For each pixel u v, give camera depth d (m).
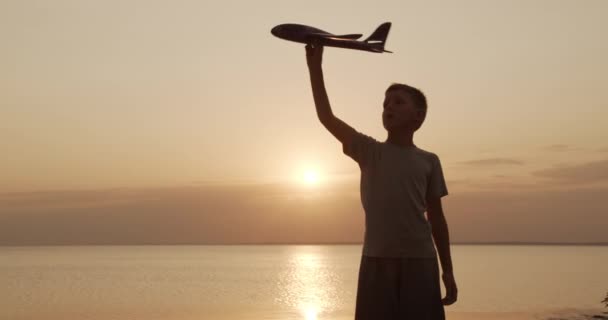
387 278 4.09
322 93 4.21
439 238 4.47
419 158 4.29
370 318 4.09
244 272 174.12
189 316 55.56
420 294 4.09
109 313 59.16
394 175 4.16
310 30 4.24
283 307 65.50
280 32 4.19
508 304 66.81
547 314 54.31
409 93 4.28
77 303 71.88
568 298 75.81
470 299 74.88
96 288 103.06
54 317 55.22
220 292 92.25
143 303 71.81
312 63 4.23
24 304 70.56
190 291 95.31
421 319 4.08
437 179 4.40
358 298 4.18
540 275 147.38
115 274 160.88
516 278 132.38
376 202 4.16
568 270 178.88
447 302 4.43
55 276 147.12
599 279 127.38
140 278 139.25
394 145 4.29
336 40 4.19
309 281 124.81
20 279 132.50
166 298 80.31
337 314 57.25
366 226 4.25
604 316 52.28
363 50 4.27
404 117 4.25
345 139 4.27
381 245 4.12
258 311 60.50
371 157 4.23
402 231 4.11
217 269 198.50
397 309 4.07
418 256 4.13
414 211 4.15
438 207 4.43
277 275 154.38
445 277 4.45
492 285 106.69
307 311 60.97
